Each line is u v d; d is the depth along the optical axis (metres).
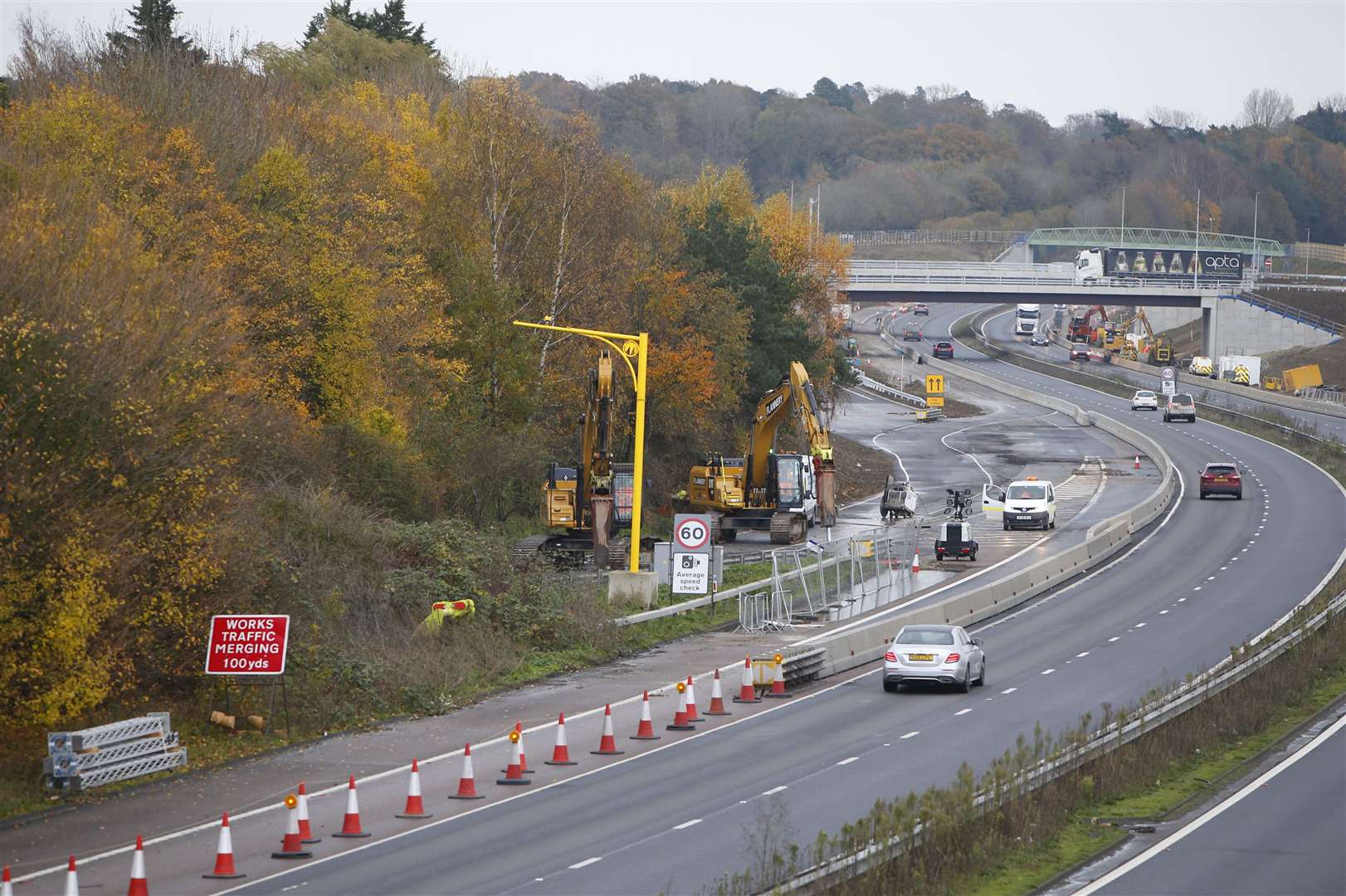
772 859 51.53
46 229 78.25
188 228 125.50
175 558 78.44
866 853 51.16
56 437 70.62
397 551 112.56
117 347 74.44
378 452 139.88
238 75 180.12
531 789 67.69
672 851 56.12
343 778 70.06
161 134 140.38
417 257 163.50
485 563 115.38
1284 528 193.75
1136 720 77.94
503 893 50.34
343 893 50.28
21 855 55.72
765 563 159.50
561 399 195.38
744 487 183.88
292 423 126.31
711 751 76.88
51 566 69.88
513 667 101.50
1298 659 104.50
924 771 71.50
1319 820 63.34
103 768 67.38
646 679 100.50
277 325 135.38
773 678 96.06
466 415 173.88
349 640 94.81
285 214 146.62
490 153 189.62
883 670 101.69
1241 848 58.41
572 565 151.25
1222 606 136.50
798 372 173.25
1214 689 89.31
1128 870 54.97
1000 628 128.38
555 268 193.62
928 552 176.50
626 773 71.25
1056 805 63.25
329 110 196.62
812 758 74.88
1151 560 171.12
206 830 59.81
